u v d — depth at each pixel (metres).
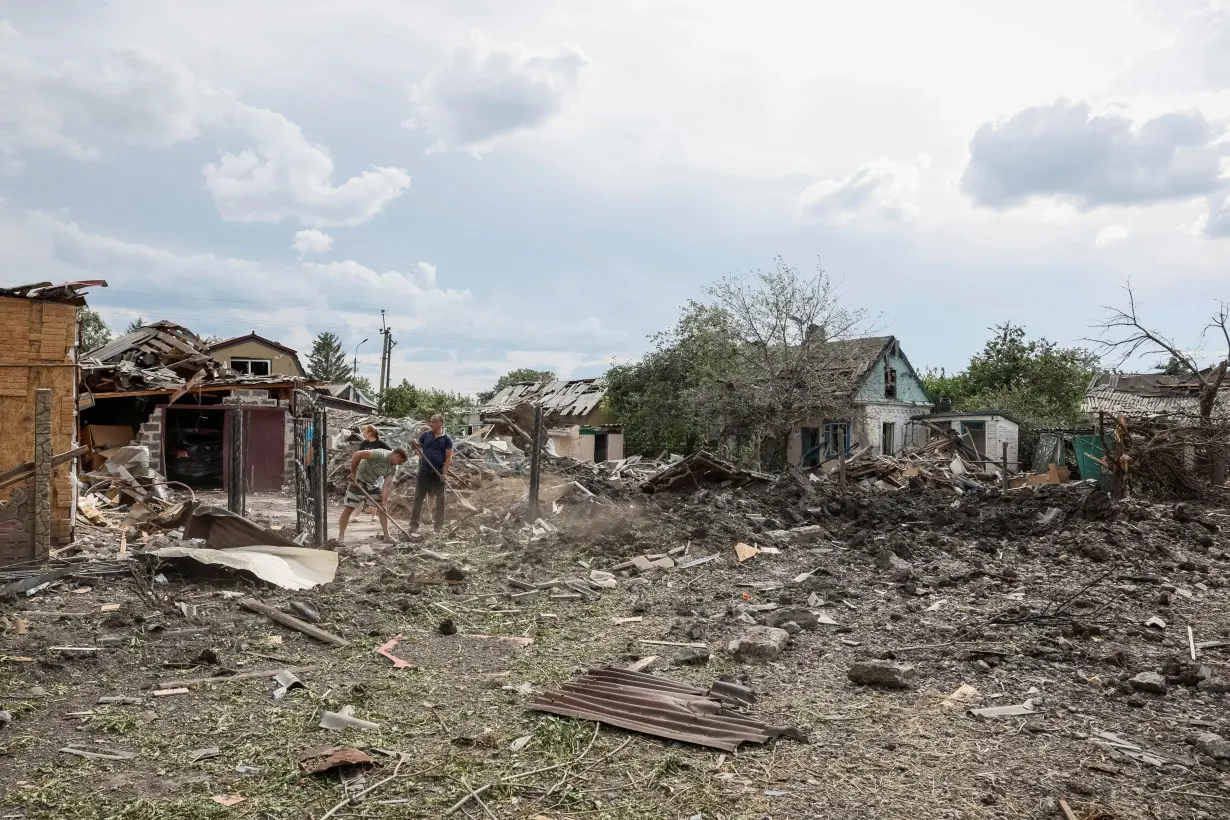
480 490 15.10
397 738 4.07
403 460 10.89
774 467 28.80
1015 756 3.88
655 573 8.65
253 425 19.73
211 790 3.44
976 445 32.59
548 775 3.65
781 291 27.89
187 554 7.30
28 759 3.72
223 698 4.60
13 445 8.86
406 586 7.61
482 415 30.14
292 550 8.10
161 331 20.59
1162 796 3.45
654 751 3.94
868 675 4.98
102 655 5.28
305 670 5.18
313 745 3.94
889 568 8.83
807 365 27.91
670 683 4.93
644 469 23.66
